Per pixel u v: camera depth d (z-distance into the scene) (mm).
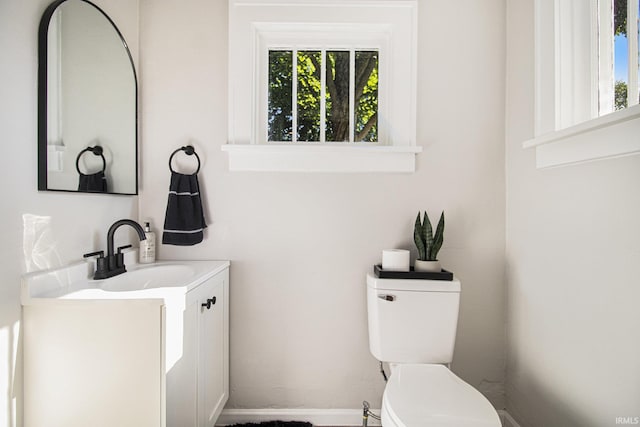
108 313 872
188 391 1013
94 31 1148
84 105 1100
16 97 878
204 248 1439
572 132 954
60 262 1019
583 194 991
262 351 1443
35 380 884
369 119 1491
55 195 1002
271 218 1438
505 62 1429
